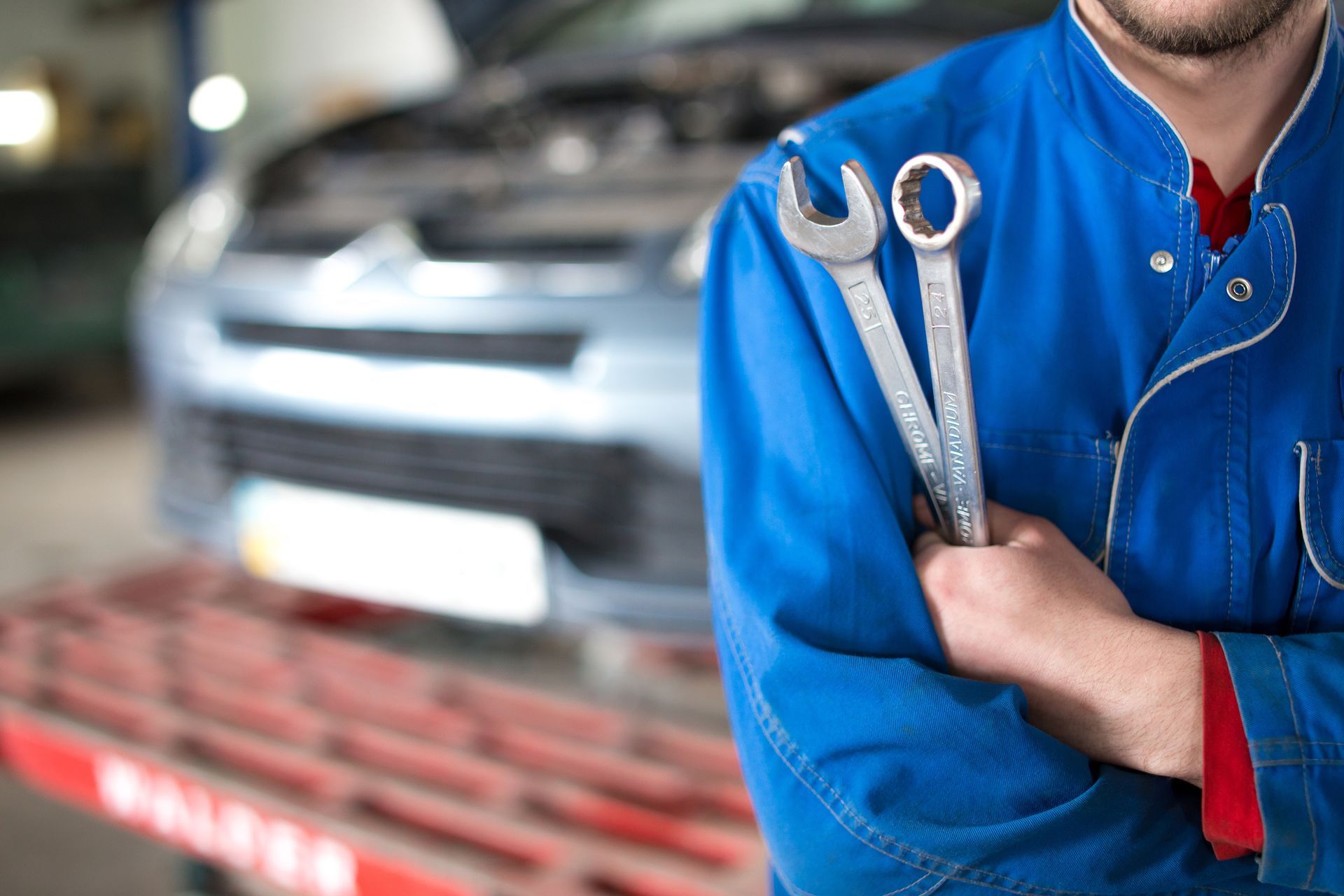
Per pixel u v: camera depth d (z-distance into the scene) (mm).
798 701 574
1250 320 581
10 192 5023
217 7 8594
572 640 2467
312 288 1938
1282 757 539
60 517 3768
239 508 2068
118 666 1854
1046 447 608
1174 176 601
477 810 1370
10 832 1972
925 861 560
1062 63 629
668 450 1679
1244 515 598
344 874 1357
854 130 639
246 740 1555
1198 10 550
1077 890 559
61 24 8016
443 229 1936
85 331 5309
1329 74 606
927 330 537
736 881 1206
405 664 1836
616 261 1753
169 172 8461
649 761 1496
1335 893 544
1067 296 612
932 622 591
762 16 2744
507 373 1756
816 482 599
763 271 627
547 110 2639
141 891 1808
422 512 1870
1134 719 561
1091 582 584
